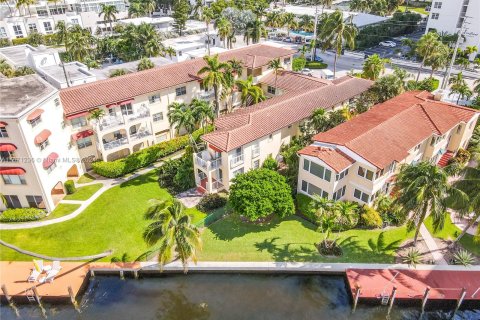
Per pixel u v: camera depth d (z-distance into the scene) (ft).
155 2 490.08
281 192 125.39
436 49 226.99
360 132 138.31
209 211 136.56
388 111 156.76
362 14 350.64
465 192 108.37
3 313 107.86
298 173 141.79
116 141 161.17
